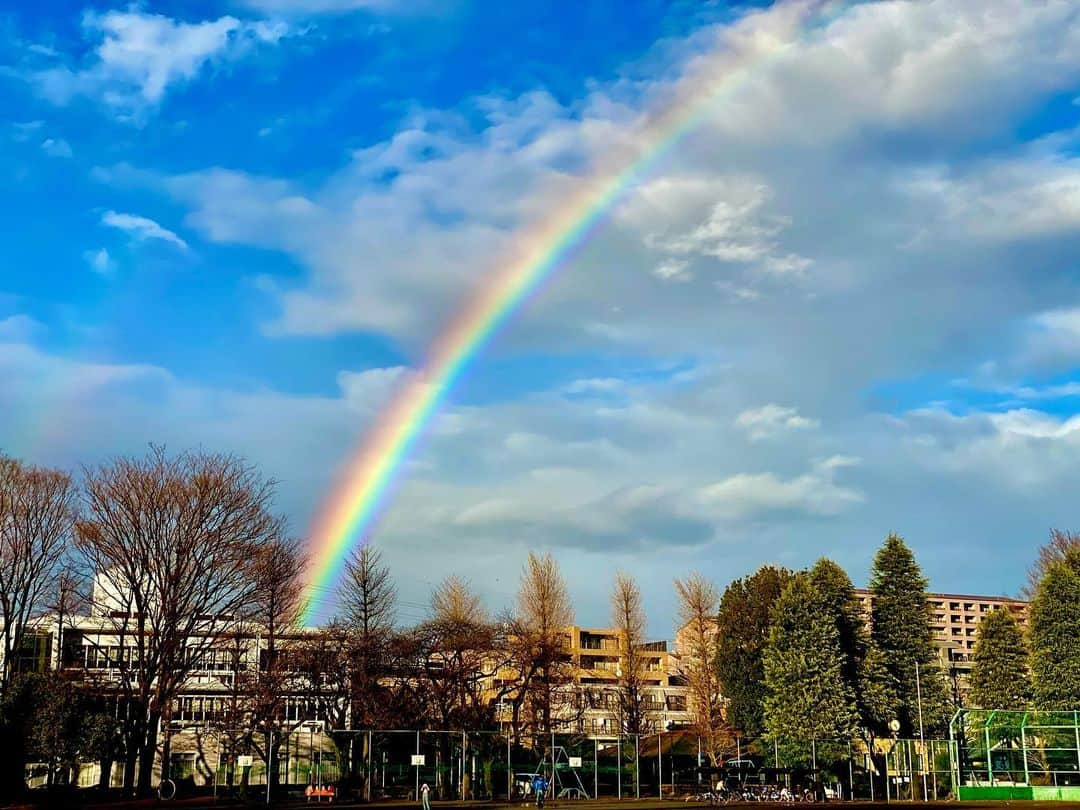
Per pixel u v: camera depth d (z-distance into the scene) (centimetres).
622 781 7844
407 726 7675
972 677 9419
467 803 6694
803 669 8119
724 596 9819
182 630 7119
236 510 6938
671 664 11812
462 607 9325
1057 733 7681
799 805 6631
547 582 9231
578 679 10388
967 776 7912
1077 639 8288
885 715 8562
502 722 8875
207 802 6228
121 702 6806
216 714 7362
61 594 6850
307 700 7612
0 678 6581
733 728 9275
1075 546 9125
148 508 6688
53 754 5756
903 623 9100
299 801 6550
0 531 6712
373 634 7806
